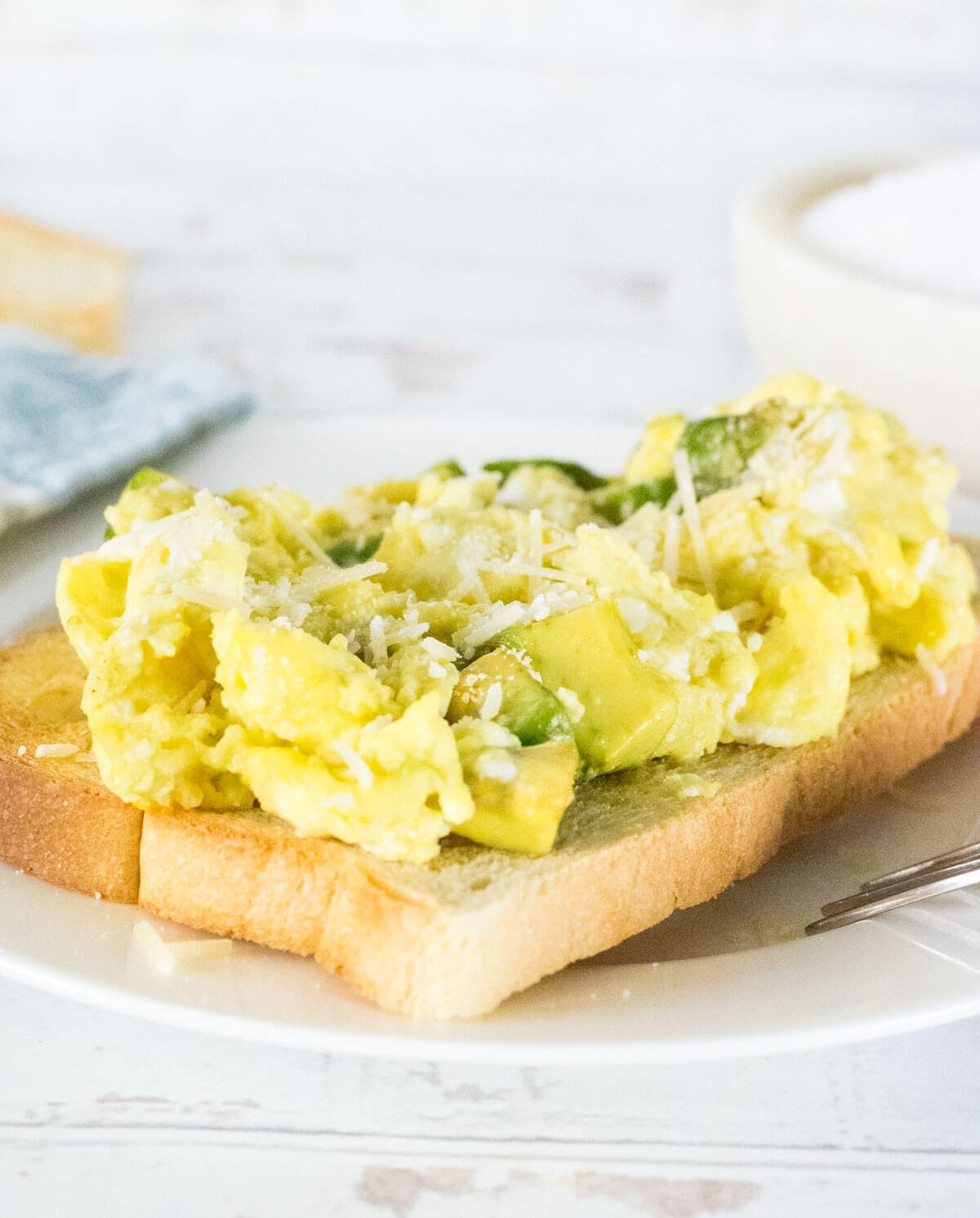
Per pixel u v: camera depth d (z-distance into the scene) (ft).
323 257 3.65
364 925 1.64
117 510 1.84
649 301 3.66
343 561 1.88
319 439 2.34
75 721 1.85
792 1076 1.67
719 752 1.84
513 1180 1.61
